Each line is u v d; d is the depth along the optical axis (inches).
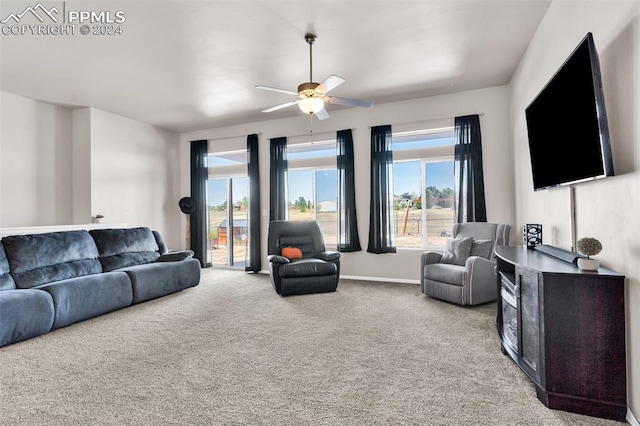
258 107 213.3
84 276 149.4
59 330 128.3
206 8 110.4
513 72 167.2
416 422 69.1
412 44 136.9
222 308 154.9
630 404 68.9
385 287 194.1
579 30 92.2
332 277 181.2
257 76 166.1
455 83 180.4
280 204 234.8
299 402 76.7
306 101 130.4
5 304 112.8
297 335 119.0
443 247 203.9
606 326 70.4
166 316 143.9
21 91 180.7
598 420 69.5
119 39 129.4
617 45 73.6
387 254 210.5
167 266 179.2
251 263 245.8
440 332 120.4
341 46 137.3
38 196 194.4
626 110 70.5
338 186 219.3
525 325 84.7
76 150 211.0
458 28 125.6
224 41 132.0
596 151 74.8
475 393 80.0
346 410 73.5
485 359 98.3
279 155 236.5
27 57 143.3
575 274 72.0
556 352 73.2
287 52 141.6
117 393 81.7
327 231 235.0
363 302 161.9
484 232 167.6
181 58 145.7
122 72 159.2
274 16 115.4
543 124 105.3
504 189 184.7
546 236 123.2
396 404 75.6
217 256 274.4
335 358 99.9
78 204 210.2
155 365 96.7
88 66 152.3
